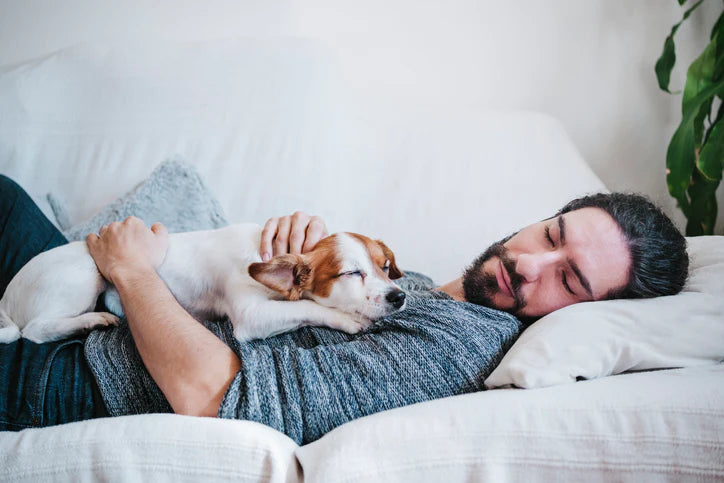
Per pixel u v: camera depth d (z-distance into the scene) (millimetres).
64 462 789
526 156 1685
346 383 927
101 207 1566
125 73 1680
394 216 1603
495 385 927
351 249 1138
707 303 971
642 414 762
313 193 1588
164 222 1421
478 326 1019
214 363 923
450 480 755
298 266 1128
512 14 2031
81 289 1210
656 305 975
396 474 757
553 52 2068
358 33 2045
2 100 1642
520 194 1609
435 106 1841
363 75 2074
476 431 780
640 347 916
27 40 2051
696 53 2061
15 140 1627
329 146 1642
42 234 1341
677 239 1048
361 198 1644
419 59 2072
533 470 750
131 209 1412
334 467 750
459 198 1608
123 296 1076
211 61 1695
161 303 1029
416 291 1288
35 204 1376
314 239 1211
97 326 1182
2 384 1012
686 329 936
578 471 740
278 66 1683
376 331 1070
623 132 2141
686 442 726
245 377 896
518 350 938
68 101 1672
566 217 1093
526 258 1077
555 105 2121
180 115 1648
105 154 1619
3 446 820
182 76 1676
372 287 1096
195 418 823
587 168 1705
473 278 1186
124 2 2016
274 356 971
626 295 1030
